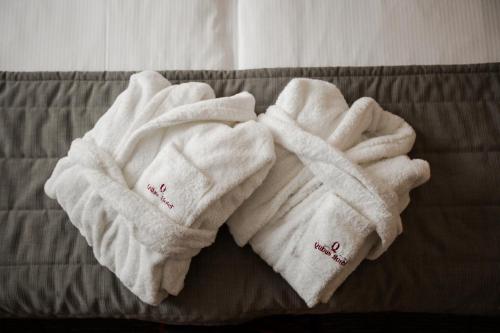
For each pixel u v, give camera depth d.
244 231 0.63
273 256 0.62
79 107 0.74
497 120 0.73
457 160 0.71
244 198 0.60
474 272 0.67
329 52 0.78
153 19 0.80
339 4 0.80
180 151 0.61
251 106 0.68
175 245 0.56
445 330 0.90
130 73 0.76
